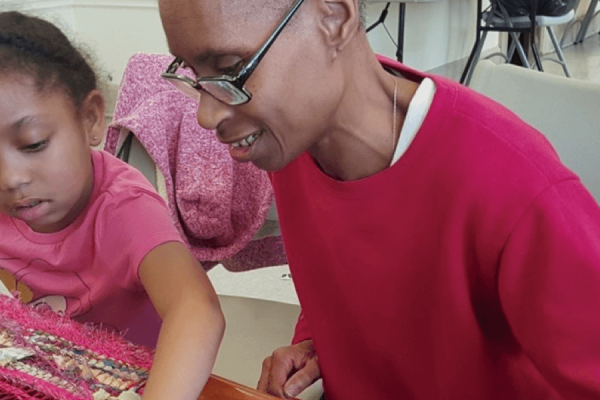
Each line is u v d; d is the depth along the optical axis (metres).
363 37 0.65
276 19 0.56
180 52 0.57
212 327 0.70
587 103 0.95
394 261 0.74
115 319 0.92
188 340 0.67
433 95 0.68
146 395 0.61
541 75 1.00
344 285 0.80
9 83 0.71
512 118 0.69
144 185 0.88
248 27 0.55
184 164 1.13
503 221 0.65
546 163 0.65
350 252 0.76
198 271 0.78
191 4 0.54
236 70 0.56
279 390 0.92
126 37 3.81
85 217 0.86
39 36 0.76
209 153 1.14
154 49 3.76
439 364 0.78
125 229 0.83
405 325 0.78
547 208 0.62
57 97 0.74
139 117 1.11
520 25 3.88
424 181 0.68
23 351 0.64
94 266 0.88
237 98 0.56
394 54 4.26
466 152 0.65
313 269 0.84
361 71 0.66
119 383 0.62
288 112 0.59
